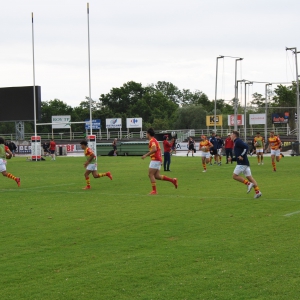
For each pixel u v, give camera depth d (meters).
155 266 10.78
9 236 13.94
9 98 73.38
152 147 22.28
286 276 10.04
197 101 176.00
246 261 11.06
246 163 20.61
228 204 19.08
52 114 138.50
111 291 9.36
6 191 24.52
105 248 12.40
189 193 22.59
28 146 81.88
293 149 60.75
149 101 147.25
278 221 15.45
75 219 16.39
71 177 32.44
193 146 60.91
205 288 9.44
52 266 10.95
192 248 12.22
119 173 34.88
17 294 9.30
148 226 15.01
